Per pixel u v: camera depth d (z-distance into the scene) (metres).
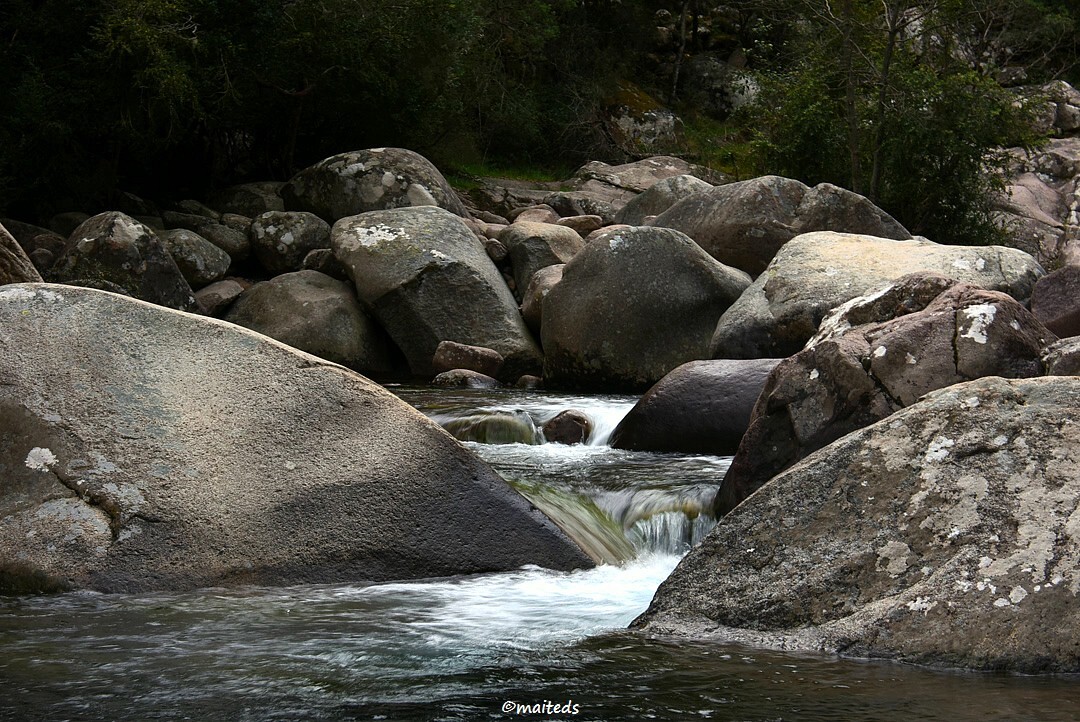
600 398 10.86
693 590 4.31
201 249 14.36
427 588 5.08
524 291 14.35
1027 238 19.84
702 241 13.88
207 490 5.19
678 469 7.13
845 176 19.47
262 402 5.47
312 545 5.19
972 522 4.04
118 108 16.06
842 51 19.12
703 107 30.41
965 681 3.54
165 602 4.72
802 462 4.47
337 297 13.43
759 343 10.73
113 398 5.36
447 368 12.45
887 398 5.83
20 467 5.18
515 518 5.54
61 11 15.77
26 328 5.48
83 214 15.88
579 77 27.67
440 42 19.30
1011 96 19.27
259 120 18.77
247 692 3.42
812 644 3.94
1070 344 5.75
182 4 15.70
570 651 3.92
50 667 3.70
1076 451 4.16
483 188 21.12
